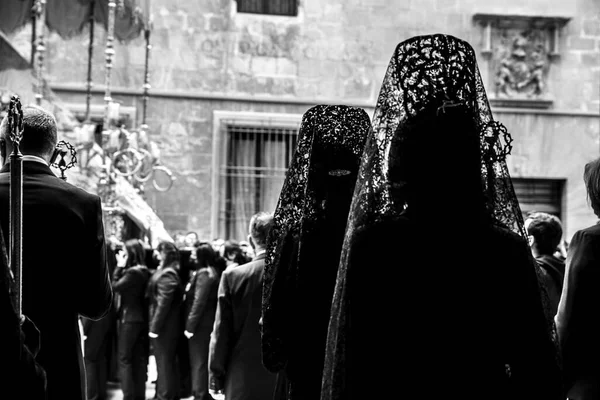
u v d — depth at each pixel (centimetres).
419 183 311
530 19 2188
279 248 422
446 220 308
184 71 2131
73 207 421
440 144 310
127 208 1634
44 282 410
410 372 300
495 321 306
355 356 301
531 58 2206
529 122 2205
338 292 312
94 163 1520
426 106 312
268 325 414
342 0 2184
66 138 1519
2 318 283
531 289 310
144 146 1708
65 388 408
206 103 2136
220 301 649
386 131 318
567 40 2225
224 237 2134
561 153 2212
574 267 388
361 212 312
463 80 315
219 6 2150
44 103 1517
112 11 1550
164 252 1120
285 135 2164
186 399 1227
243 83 2150
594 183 413
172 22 2136
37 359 404
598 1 2230
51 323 409
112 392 1237
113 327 1148
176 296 1111
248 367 641
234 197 2156
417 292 304
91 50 1761
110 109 1530
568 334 386
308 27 2173
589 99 2227
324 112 427
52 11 1698
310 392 410
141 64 2109
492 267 309
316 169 420
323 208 416
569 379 388
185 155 2119
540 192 2255
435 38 318
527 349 306
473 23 2206
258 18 2162
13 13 1461
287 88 2162
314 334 409
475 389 301
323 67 2173
